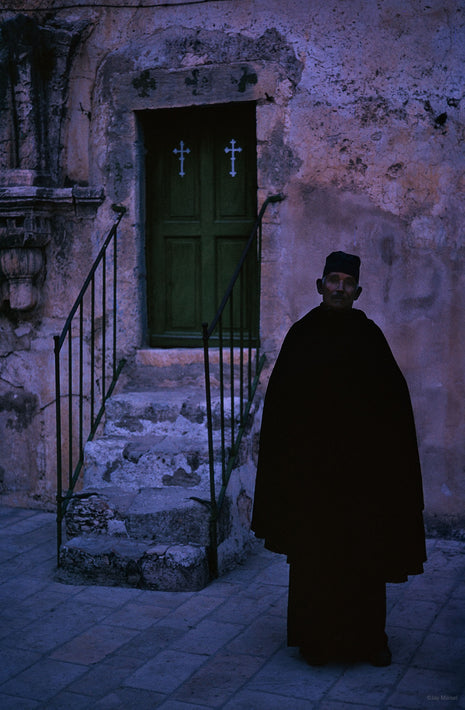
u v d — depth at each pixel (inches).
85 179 230.1
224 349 224.1
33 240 225.3
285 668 136.4
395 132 202.8
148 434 206.1
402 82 201.8
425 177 201.3
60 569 180.7
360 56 204.7
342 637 138.5
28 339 236.1
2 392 239.0
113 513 183.8
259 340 218.1
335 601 137.3
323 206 210.1
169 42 219.8
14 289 230.8
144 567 172.6
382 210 205.3
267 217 214.7
